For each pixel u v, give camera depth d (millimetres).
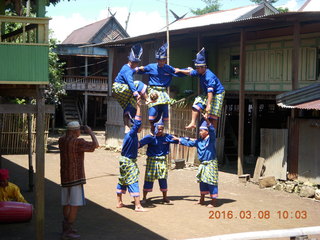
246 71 17234
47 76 6695
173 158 16766
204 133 9344
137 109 8773
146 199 10172
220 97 9703
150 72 9633
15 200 8523
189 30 14992
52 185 11734
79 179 6949
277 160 12422
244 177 12695
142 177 13469
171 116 16922
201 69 9477
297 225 8172
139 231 7559
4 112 6582
